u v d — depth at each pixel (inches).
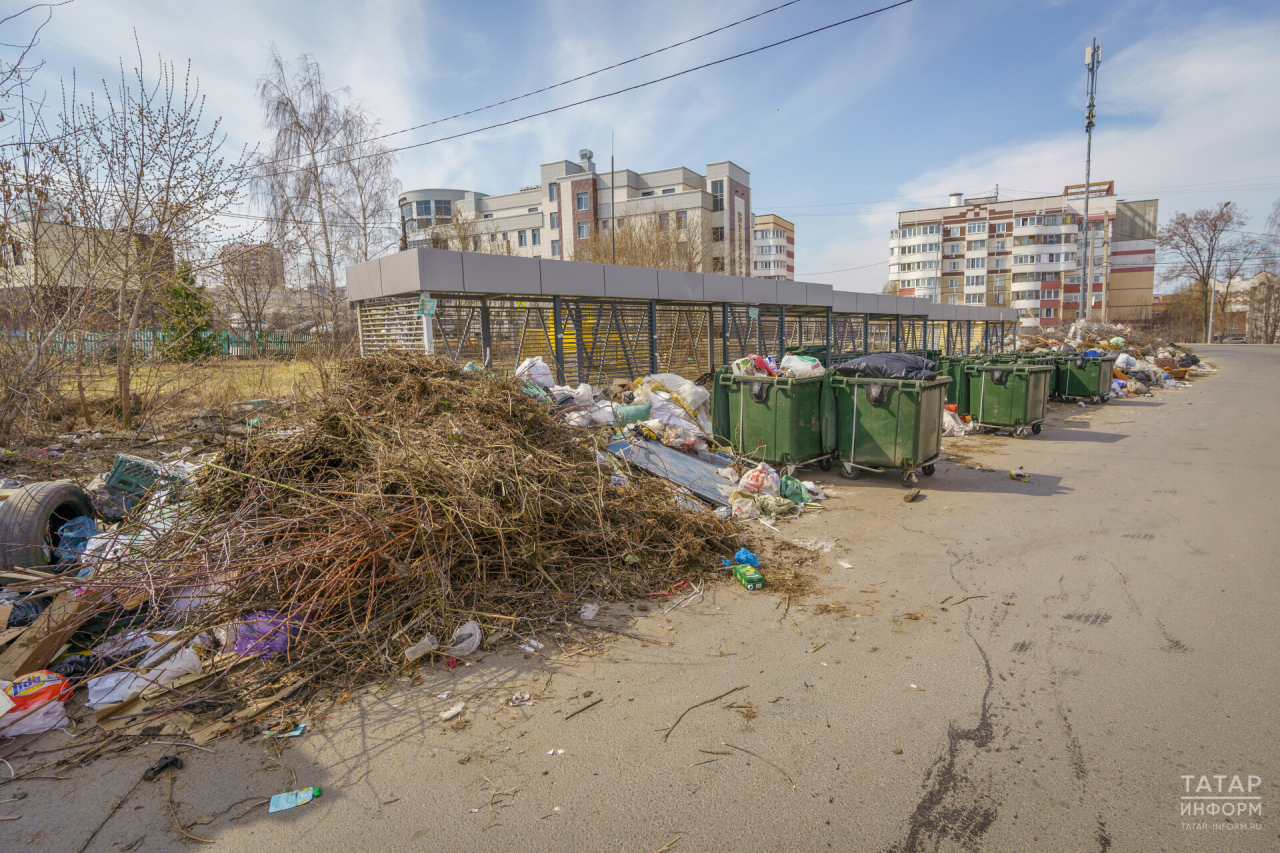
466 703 124.0
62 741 112.4
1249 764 104.4
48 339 324.8
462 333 508.4
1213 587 176.2
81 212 343.6
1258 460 344.8
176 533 161.6
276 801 97.7
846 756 108.1
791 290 731.4
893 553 208.1
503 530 169.0
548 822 93.8
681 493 234.2
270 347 530.6
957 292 3329.2
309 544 151.6
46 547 157.1
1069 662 137.7
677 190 2025.1
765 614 163.5
